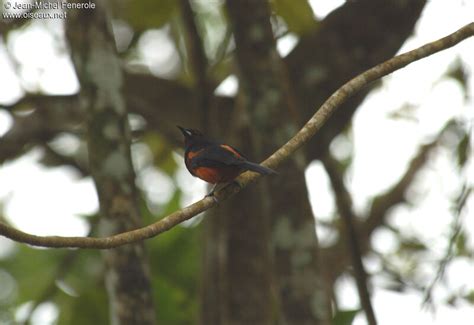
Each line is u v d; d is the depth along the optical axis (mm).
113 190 9500
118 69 9961
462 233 12359
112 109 9781
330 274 15977
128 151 9750
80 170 15438
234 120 12398
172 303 12836
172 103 14258
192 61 12242
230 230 11852
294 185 10109
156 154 15633
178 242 13312
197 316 12000
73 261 13266
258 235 11883
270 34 10445
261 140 10328
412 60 8836
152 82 14297
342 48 13164
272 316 12695
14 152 13617
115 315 9281
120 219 9398
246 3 10383
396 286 14453
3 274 13453
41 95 13477
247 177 9227
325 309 9914
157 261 13227
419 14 13195
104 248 7203
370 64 13289
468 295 12484
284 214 10086
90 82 9789
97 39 9898
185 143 10602
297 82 13047
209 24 15258
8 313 13281
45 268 13500
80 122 13703
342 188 12859
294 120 10359
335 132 13180
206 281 12000
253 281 11742
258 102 10352
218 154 9734
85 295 12406
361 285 12023
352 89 8625
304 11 11805
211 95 12297
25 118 13523
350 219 12547
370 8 13164
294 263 9969
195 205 7734
